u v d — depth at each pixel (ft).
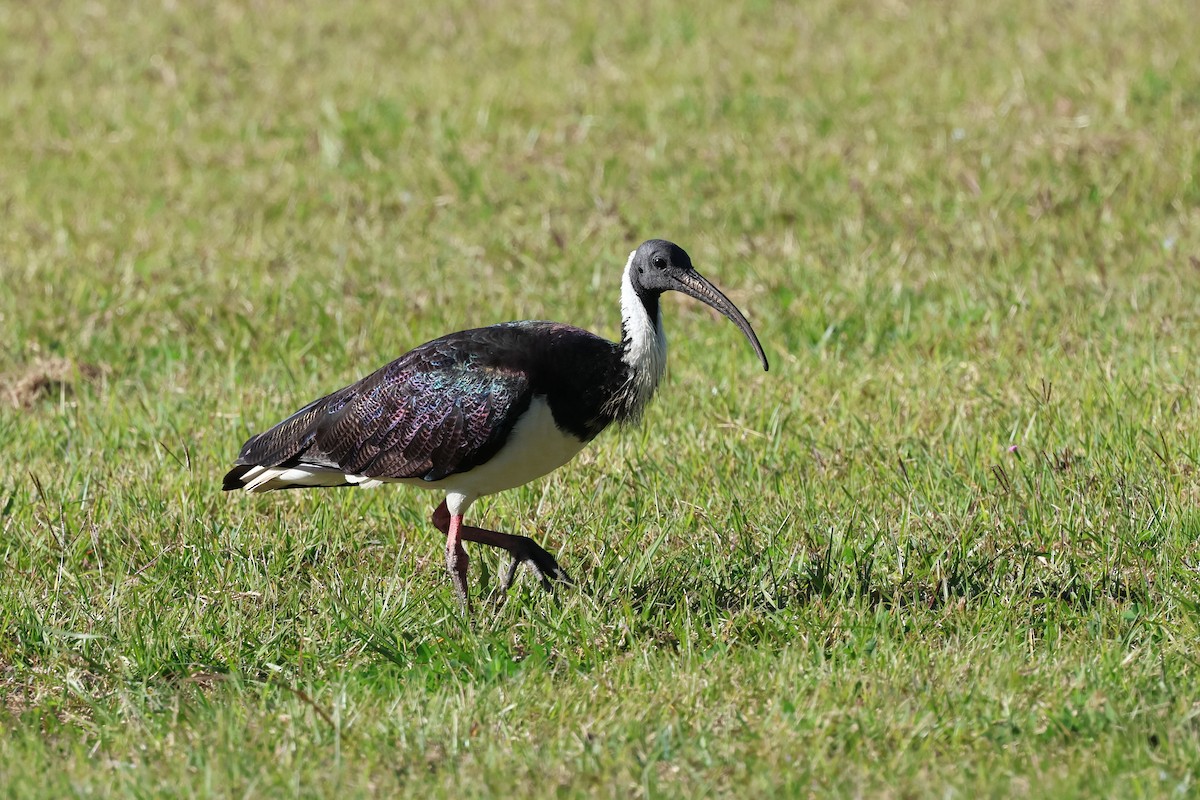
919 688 28.22
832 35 83.41
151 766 26.58
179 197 66.95
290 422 35.17
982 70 74.74
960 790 24.67
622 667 29.94
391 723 27.71
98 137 74.90
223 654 31.50
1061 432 39.68
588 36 85.76
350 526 37.45
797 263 54.54
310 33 89.25
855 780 25.25
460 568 33.47
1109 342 46.44
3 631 32.35
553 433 32.94
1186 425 39.40
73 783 25.93
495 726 27.66
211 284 55.88
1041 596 32.65
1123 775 24.99
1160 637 30.32
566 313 51.93
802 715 27.53
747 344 49.21
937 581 33.06
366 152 69.15
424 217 62.28
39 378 48.85
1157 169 60.08
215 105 78.48
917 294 52.03
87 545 36.70
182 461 41.24
